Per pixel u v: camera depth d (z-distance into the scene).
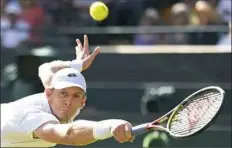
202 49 32.53
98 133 11.77
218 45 33.03
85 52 16.61
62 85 13.20
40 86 32.66
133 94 32.97
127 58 33.28
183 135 11.77
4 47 35.34
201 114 12.23
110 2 37.72
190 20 35.06
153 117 31.42
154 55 32.97
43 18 38.03
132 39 35.16
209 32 33.06
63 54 33.16
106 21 37.69
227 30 32.72
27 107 13.23
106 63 33.56
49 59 32.91
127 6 37.41
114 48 33.69
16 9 37.94
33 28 36.31
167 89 32.22
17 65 33.00
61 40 35.44
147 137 28.92
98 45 35.06
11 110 13.39
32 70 32.66
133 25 37.22
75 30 35.28
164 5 37.59
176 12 34.88
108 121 11.79
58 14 38.66
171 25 35.31
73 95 13.32
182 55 32.59
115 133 11.52
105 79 33.50
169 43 34.41
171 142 30.55
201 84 32.38
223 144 30.69
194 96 12.73
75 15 38.72
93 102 33.41
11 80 33.59
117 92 33.19
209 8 34.34
